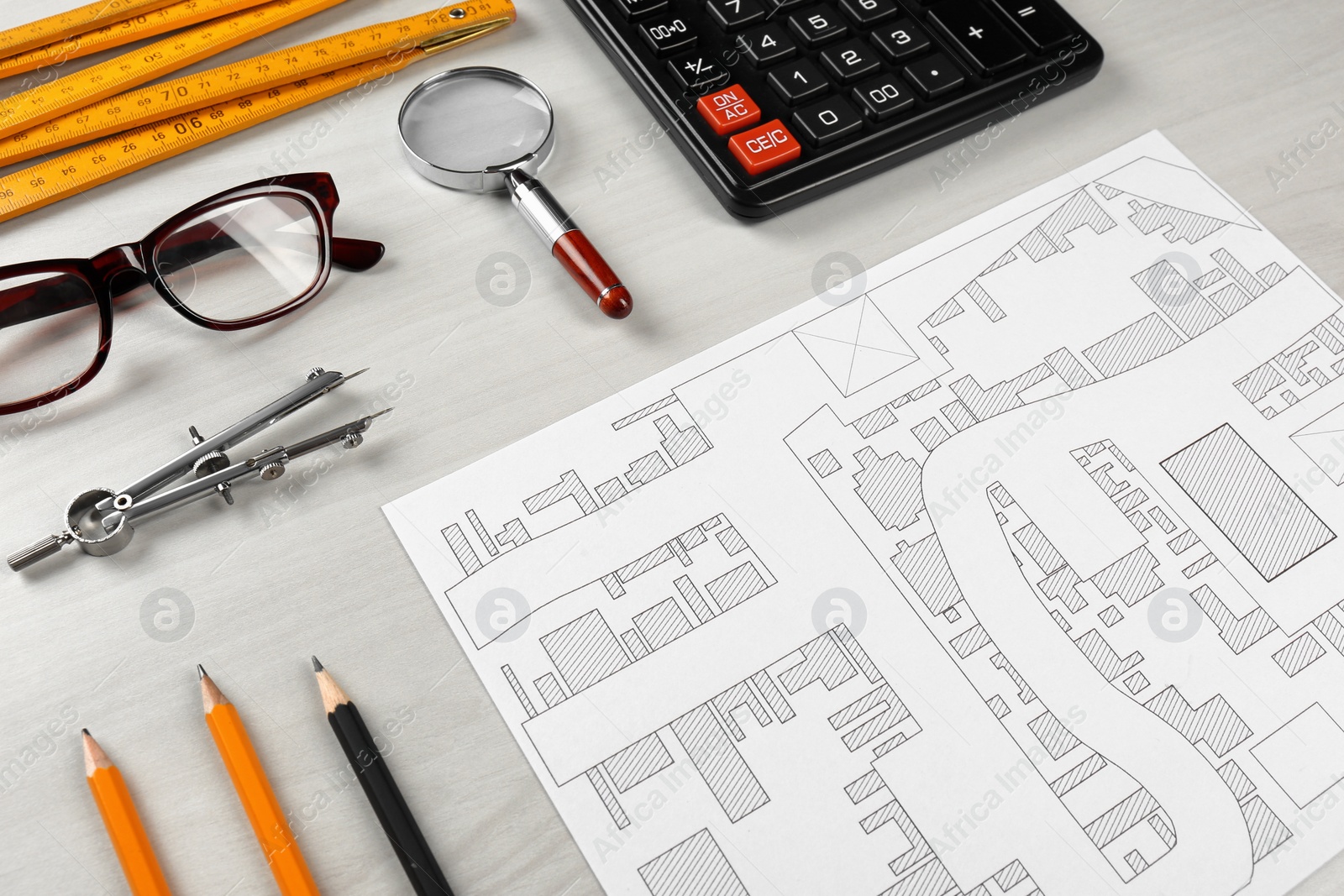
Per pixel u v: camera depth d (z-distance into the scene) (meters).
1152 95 0.72
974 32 0.67
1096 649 0.53
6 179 0.61
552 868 0.46
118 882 0.46
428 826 0.47
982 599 0.54
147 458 0.55
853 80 0.65
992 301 0.63
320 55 0.67
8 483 0.54
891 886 0.46
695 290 0.62
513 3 0.72
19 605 0.51
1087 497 0.57
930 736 0.50
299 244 0.60
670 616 0.52
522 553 0.54
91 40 0.66
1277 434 0.59
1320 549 0.56
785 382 0.59
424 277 0.61
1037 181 0.68
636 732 0.49
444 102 0.66
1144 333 0.62
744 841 0.47
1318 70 0.73
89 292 0.58
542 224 0.61
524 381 0.58
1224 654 0.53
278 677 0.50
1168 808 0.49
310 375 0.57
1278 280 0.65
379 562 0.53
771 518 0.55
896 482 0.57
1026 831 0.48
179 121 0.65
